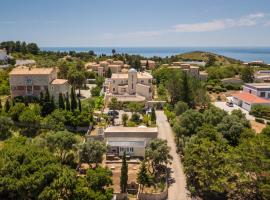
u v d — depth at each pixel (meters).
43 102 93.81
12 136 81.56
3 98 111.38
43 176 49.19
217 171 58.16
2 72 139.00
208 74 178.75
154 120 101.88
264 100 116.94
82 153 66.88
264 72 199.75
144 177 63.25
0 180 48.56
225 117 85.94
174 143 85.19
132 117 100.56
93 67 181.62
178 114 105.62
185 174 67.44
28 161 52.66
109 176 58.34
